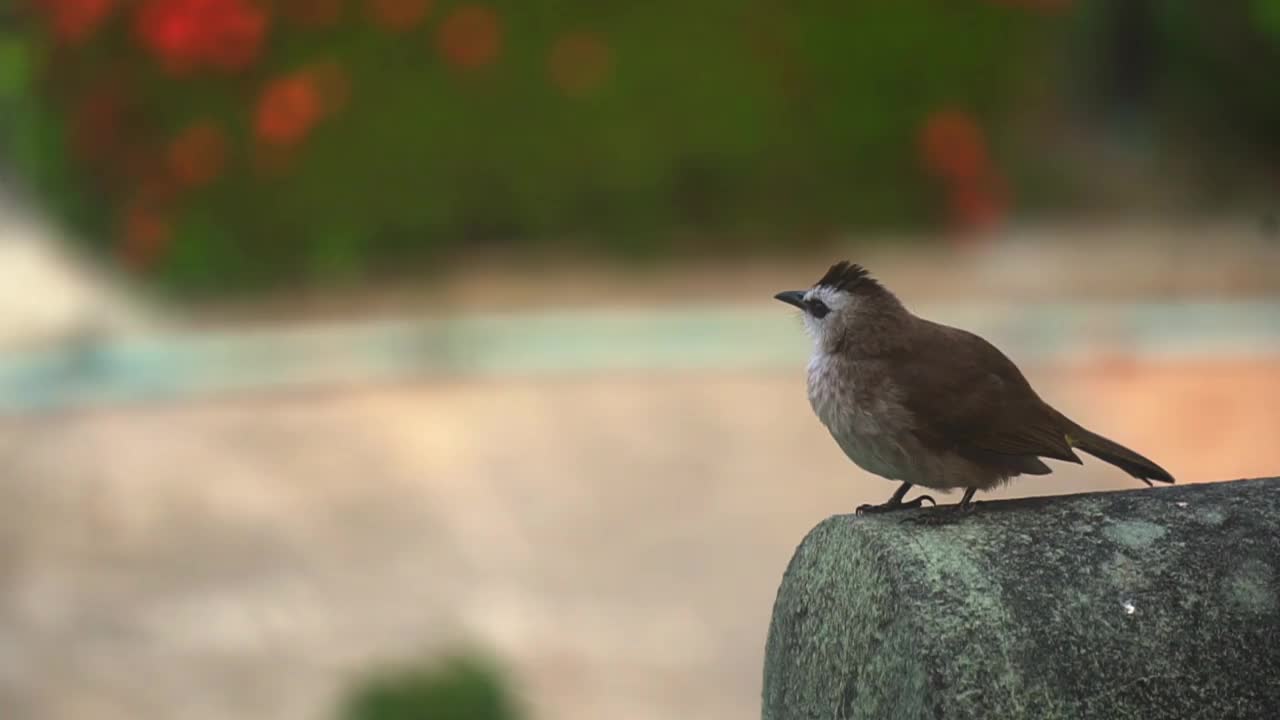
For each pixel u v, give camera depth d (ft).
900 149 63.36
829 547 17.10
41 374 50.90
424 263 60.64
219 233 59.93
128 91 60.95
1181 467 42.73
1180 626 15.33
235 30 59.52
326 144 60.29
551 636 34.81
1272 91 74.74
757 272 60.95
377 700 31.86
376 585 37.47
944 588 15.51
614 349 52.80
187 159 59.98
